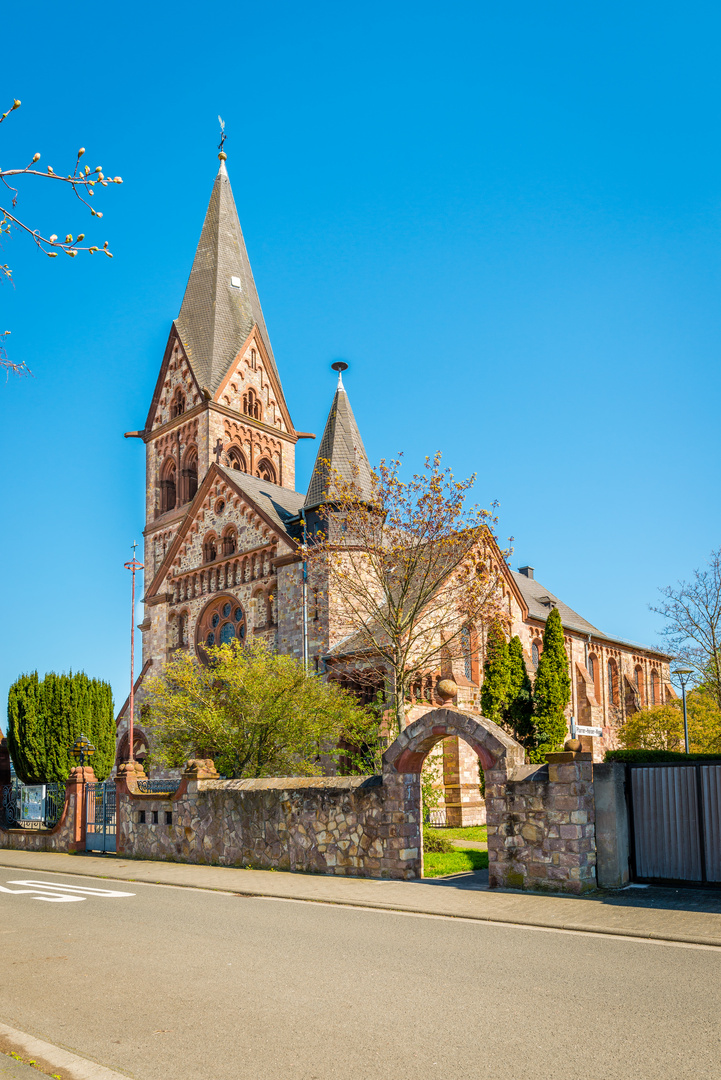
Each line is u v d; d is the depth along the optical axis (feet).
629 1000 29.50
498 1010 28.35
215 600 165.48
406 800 64.28
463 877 64.54
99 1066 23.84
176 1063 23.99
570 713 180.96
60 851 98.89
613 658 205.57
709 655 149.69
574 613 204.64
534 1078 22.39
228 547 166.91
